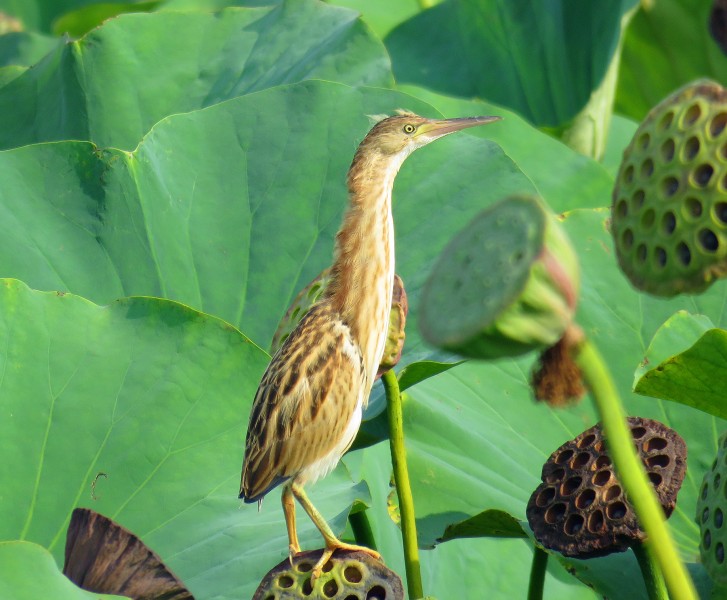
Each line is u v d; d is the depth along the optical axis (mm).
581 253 9320
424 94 12445
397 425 6723
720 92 4184
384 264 8070
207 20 12094
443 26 15133
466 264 3615
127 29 11820
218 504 7660
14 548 5469
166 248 9375
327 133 9945
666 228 4246
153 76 11734
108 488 7613
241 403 8055
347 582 5723
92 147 9461
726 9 14734
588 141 13328
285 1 12289
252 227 9617
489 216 3635
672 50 15789
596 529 6051
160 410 7922
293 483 7164
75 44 11625
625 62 16203
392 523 8328
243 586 6902
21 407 7719
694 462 8352
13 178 9328
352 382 7523
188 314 8219
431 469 8273
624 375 8789
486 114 12344
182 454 7812
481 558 8812
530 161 12039
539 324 3484
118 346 8117
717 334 5836
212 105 10734
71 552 6137
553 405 3662
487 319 3469
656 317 9039
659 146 4262
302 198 9727
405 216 9523
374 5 15594
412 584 6594
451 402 8789
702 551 6285
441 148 9758
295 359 7441
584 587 8961
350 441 7660
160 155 9648
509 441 8703
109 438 7777
